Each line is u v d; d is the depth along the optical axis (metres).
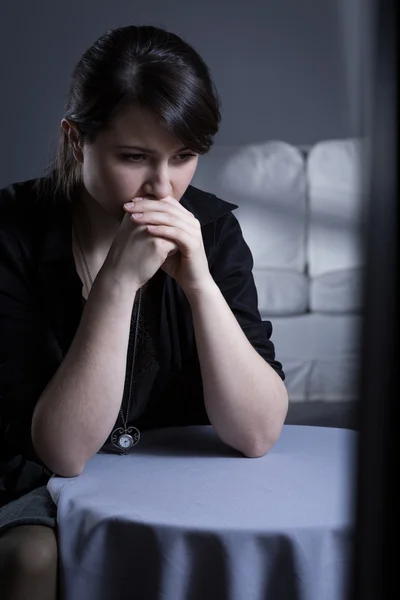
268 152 4.95
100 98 1.34
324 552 1.17
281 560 1.17
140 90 1.31
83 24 6.29
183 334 1.68
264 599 1.18
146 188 1.42
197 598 1.18
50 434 1.41
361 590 0.64
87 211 1.64
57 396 1.42
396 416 0.61
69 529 1.26
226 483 1.35
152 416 1.73
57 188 1.65
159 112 1.31
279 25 6.22
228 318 1.51
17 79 6.29
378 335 0.61
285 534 1.16
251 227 4.85
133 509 1.24
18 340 1.56
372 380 0.61
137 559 1.21
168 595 1.18
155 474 1.41
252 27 6.23
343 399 4.30
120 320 1.44
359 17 6.07
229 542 1.16
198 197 1.77
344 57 6.18
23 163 6.34
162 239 1.44
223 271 1.71
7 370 1.54
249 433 1.48
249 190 4.88
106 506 1.25
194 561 1.18
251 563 1.17
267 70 6.25
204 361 1.49
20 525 1.29
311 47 6.21
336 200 4.85
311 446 1.56
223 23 6.25
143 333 1.65
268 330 1.70
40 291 1.60
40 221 1.64
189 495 1.30
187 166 1.43
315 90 6.24
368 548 0.64
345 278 4.56
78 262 1.64
